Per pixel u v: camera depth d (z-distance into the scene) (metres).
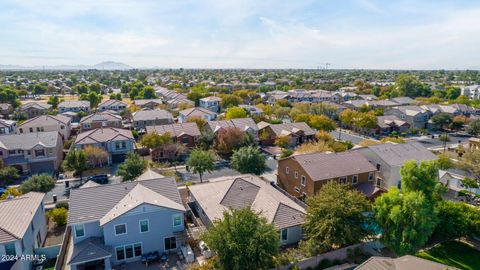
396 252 29.97
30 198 33.56
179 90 161.38
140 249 30.52
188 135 68.38
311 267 28.80
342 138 83.19
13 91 125.81
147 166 50.12
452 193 47.41
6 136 58.19
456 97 140.12
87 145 59.91
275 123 84.94
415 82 149.38
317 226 29.48
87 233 29.56
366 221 30.83
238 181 38.19
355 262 29.91
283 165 45.81
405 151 48.47
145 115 87.69
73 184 50.34
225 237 25.16
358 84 183.12
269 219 31.42
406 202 29.44
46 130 73.19
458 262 31.12
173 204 31.70
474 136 86.06
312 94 135.62
